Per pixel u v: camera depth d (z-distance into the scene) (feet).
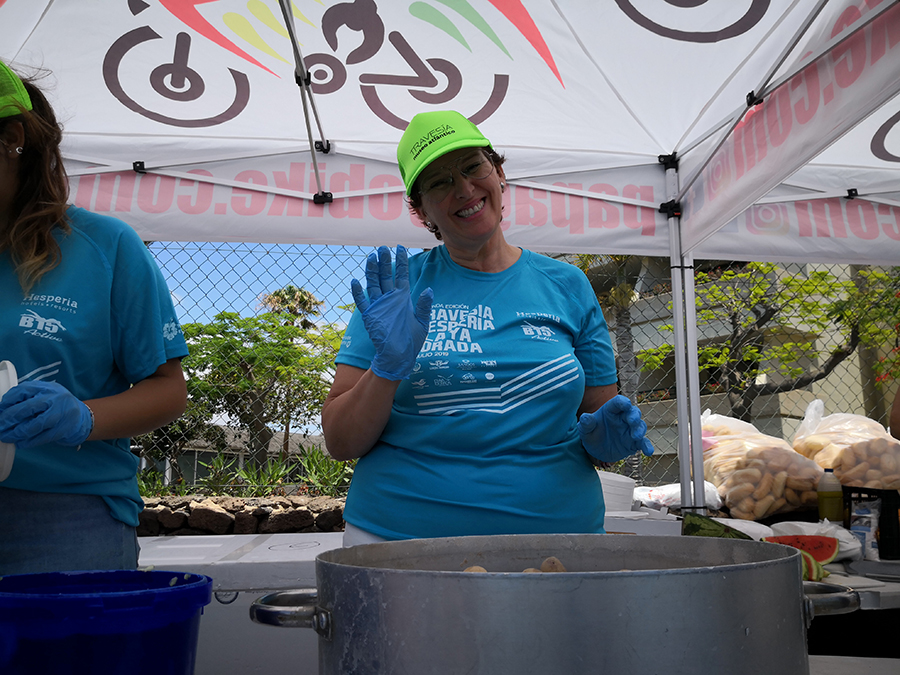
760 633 1.70
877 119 7.70
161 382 3.56
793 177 8.80
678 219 8.70
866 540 6.54
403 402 3.94
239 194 8.43
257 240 8.41
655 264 17.33
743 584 1.69
